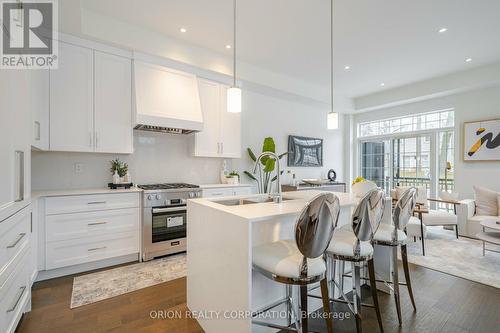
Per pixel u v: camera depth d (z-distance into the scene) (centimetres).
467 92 476
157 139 381
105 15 293
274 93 498
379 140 625
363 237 171
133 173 361
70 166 317
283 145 543
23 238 186
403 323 194
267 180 491
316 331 185
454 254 343
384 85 532
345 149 662
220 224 166
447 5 271
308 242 134
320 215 133
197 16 293
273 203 200
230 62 401
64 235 266
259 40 347
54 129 275
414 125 564
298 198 240
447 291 244
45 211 255
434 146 530
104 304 217
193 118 353
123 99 319
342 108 603
